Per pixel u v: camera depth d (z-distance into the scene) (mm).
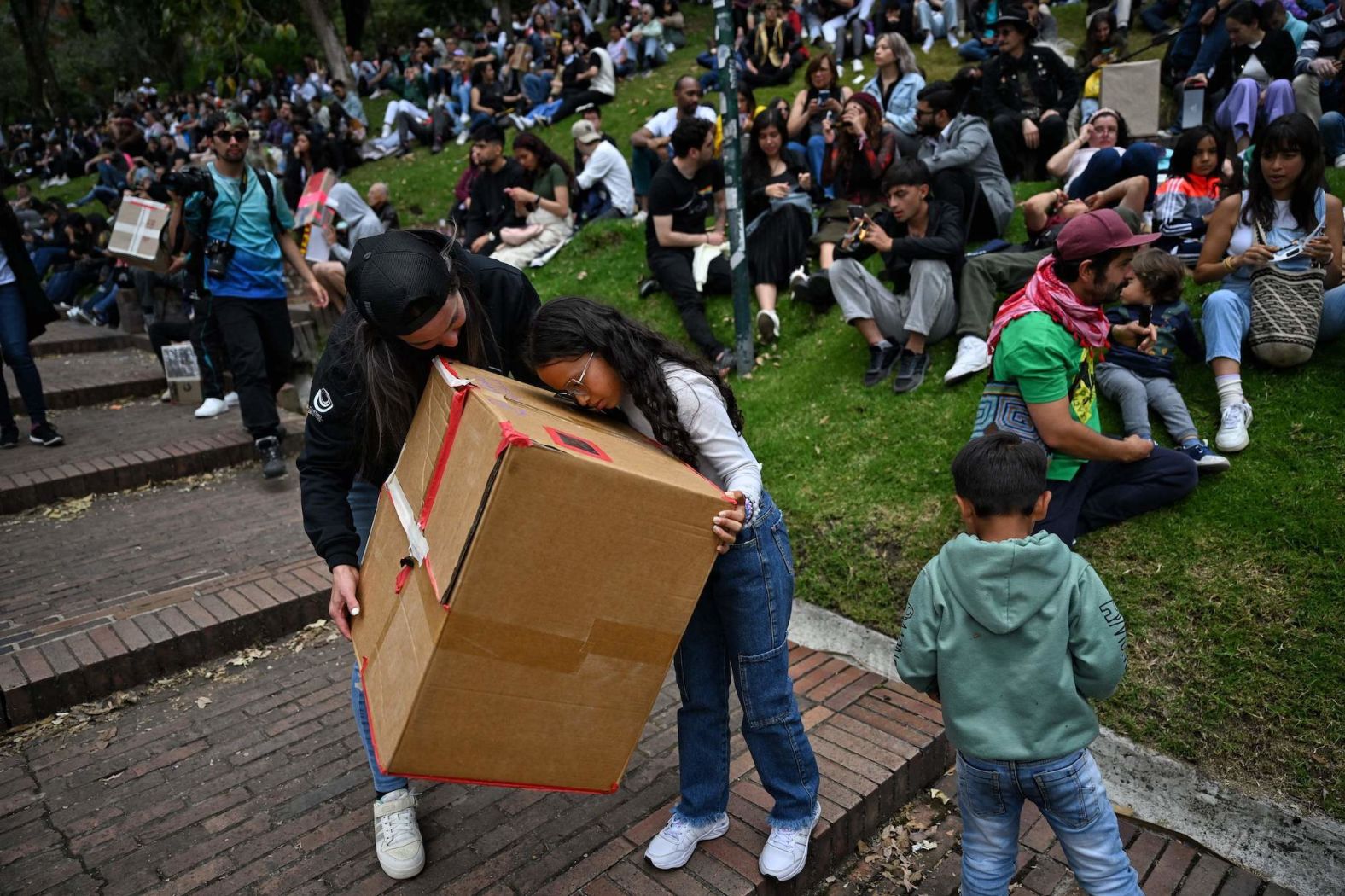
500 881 2305
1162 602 3062
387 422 2008
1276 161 3584
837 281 4680
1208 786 2666
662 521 1708
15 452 5699
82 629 3516
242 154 4902
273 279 5113
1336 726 2596
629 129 12195
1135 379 3643
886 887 2486
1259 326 3674
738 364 5434
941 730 2918
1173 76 8484
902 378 4543
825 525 3877
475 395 1702
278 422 5254
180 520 4789
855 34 11914
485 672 1669
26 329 5645
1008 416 3037
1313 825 2484
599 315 1906
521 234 7719
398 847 2314
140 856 2439
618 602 1738
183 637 3389
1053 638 1903
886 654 3369
